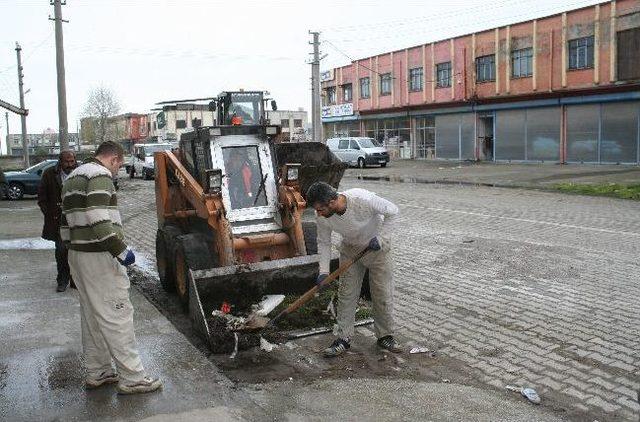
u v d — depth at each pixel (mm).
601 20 27688
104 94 61469
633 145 27578
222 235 6359
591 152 29328
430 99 37969
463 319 6422
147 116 74438
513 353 5453
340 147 32875
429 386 4742
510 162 33375
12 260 9250
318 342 5723
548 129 31219
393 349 5480
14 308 6512
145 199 19906
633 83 26656
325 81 48625
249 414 4090
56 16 22266
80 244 4105
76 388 4438
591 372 5012
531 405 4414
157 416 3988
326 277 5273
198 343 5750
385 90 41844
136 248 10961
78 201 4098
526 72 31656
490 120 35156
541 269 8461
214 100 17016
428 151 39469
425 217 13656
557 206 14852
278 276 6301
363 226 5164
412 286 7777
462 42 35125
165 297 7480
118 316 4219
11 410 4078
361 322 6207
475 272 8398
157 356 5094
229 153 6828
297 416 4156
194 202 6809
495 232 11430
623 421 4176
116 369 4641
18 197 21297
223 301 6227
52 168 7102
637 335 5852
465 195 18031
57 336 5586
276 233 6746
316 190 4953
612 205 14812
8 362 4949
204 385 4516
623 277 7949
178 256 6848
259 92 17172
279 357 5375
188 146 7516
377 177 25859
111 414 4012
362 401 4438
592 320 6305
